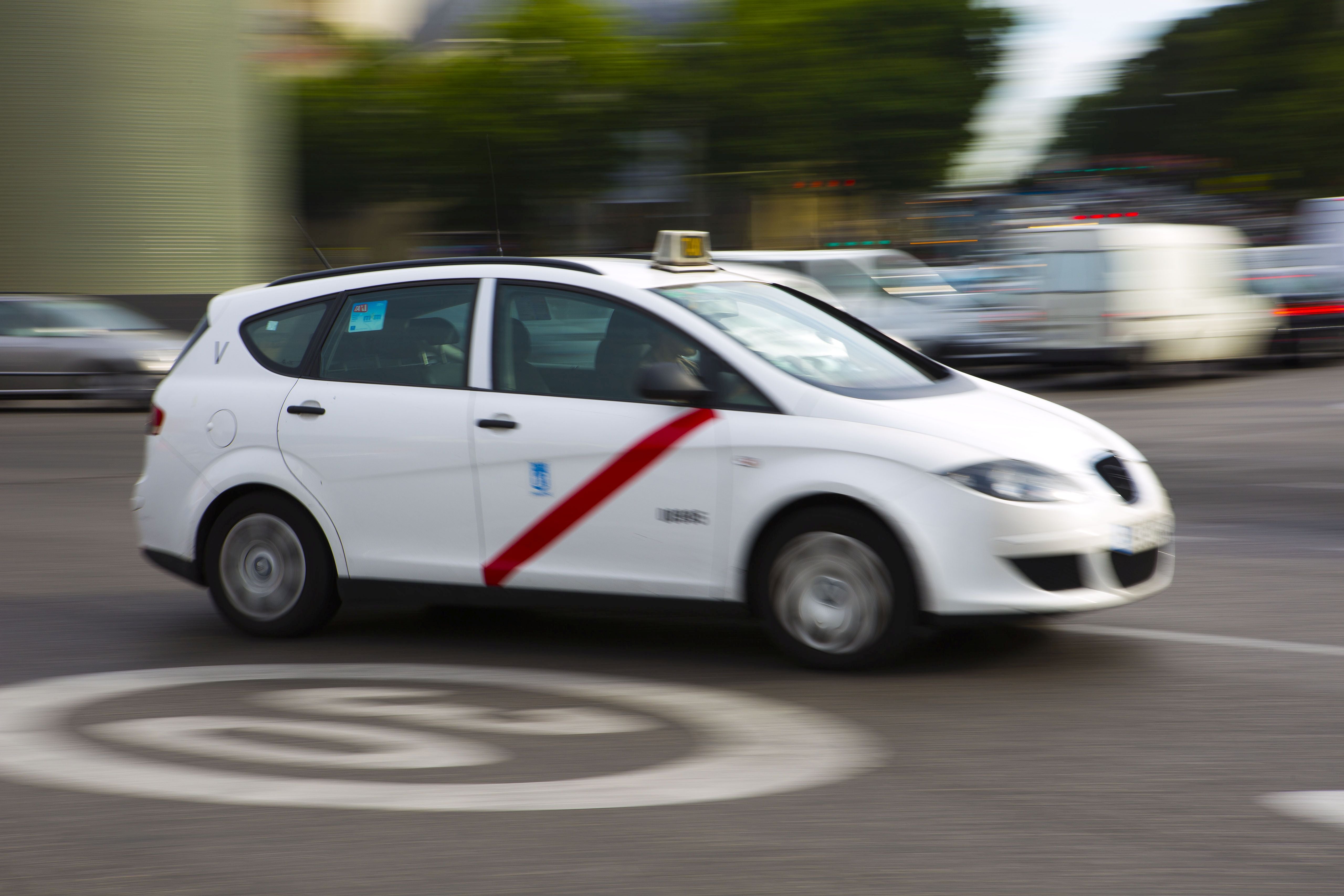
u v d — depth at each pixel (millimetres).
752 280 6465
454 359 6152
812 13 37844
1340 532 9047
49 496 11453
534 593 5980
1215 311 20078
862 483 5465
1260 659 5855
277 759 4652
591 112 37750
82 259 29703
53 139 29375
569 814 4094
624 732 4938
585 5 38844
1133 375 19328
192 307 28641
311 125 38719
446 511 6074
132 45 29844
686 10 39219
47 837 3971
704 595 5730
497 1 39875
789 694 5391
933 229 31422
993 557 5383
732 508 5641
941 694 5355
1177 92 42969
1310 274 22312
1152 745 4723
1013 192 30828
